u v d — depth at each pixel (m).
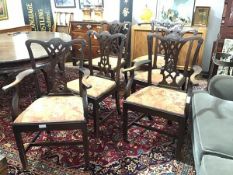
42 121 1.48
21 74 1.65
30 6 4.11
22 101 2.68
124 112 1.84
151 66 2.05
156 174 1.62
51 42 1.66
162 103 1.70
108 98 2.71
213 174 1.04
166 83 2.00
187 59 1.97
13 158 1.76
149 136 2.04
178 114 1.59
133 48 3.35
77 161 1.74
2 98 2.75
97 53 3.52
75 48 3.65
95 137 2.00
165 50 1.89
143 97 1.80
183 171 1.64
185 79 2.02
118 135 2.05
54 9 4.21
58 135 2.05
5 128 2.15
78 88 1.99
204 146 1.22
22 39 2.75
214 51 2.77
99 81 2.14
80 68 1.78
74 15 4.14
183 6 3.31
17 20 4.24
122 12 3.71
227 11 2.62
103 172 1.64
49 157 1.78
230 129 1.34
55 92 1.82
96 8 3.79
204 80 3.30
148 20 3.45
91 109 2.36
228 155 1.17
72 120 1.50
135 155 1.81
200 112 1.52
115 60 2.66
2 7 3.90
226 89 1.70
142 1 3.59
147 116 2.31
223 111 1.52
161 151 1.85
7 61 1.93
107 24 3.46
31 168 1.67
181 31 2.44
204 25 3.23
